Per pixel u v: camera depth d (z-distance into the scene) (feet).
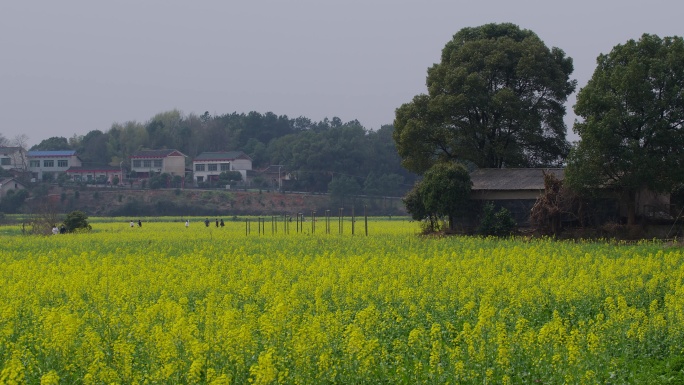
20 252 152.35
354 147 451.53
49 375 46.32
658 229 178.19
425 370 53.93
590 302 80.18
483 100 214.48
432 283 88.58
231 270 103.45
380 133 489.67
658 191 172.45
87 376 49.34
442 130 218.18
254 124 598.75
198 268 106.83
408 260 113.91
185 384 50.60
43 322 63.93
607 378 54.39
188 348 54.34
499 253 123.24
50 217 260.21
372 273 98.22
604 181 174.19
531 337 57.72
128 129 567.18
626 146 168.45
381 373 53.62
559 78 221.25
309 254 132.67
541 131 225.76
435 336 59.98
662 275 92.38
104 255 136.36
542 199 182.39
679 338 64.95
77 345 56.29
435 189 196.85
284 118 627.05
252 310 70.79
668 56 169.37
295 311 71.97
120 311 71.82
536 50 218.59
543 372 53.83
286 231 231.91
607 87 174.91
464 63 222.48
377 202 417.28
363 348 52.85
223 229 254.88
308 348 53.26
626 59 176.65
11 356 56.90
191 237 199.82
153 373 51.01
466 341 57.67
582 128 175.32
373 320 65.57
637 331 64.18
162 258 125.59
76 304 75.56
